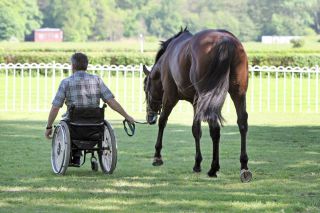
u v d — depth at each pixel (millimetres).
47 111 26594
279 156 15086
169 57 13125
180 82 12516
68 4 122438
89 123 12539
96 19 123500
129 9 125312
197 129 12891
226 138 18266
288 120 23750
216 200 10336
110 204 10031
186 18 122750
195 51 11883
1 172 12812
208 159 14594
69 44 83125
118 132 19625
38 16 121750
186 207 9867
